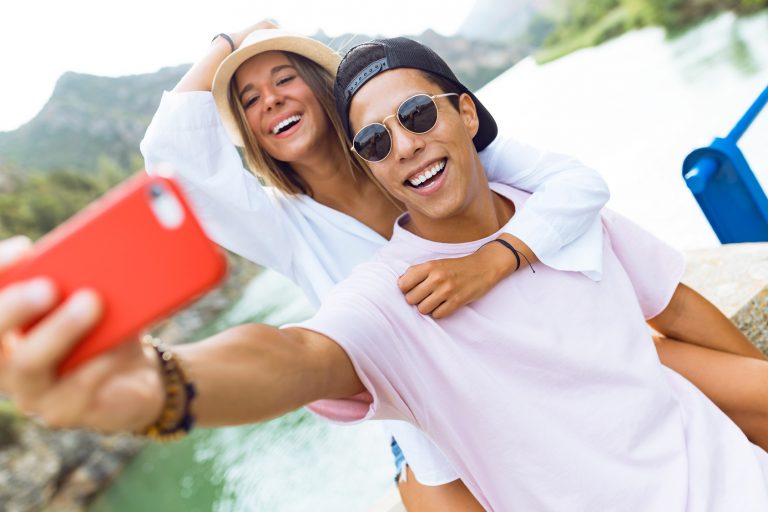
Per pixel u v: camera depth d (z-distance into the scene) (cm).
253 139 214
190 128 205
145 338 83
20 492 1938
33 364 61
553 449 144
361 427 878
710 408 168
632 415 153
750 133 697
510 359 148
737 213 253
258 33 207
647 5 3025
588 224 171
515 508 147
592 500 144
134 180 69
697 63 1551
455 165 154
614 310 166
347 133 166
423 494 185
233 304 2598
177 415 81
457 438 143
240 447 1095
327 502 721
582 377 152
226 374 93
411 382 137
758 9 2075
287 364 107
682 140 918
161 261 69
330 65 210
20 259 68
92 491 1878
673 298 197
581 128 1258
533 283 158
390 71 153
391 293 141
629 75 1784
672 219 619
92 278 68
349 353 125
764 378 181
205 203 209
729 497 151
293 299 2144
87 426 71
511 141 194
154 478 1398
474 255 153
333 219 218
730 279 251
